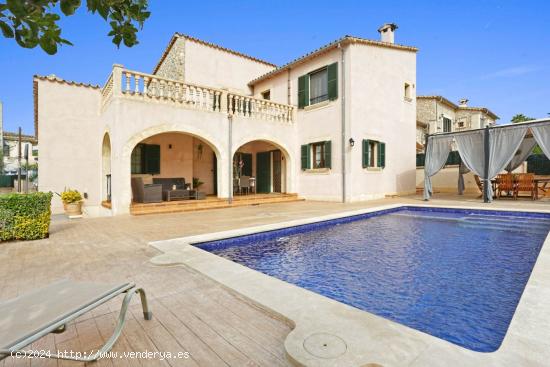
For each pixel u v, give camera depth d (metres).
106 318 2.46
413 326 2.78
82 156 11.49
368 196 13.24
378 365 1.68
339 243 6.21
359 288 3.76
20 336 1.34
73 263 4.03
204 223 7.41
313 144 14.17
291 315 2.35
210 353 1.94
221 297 2.86
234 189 15.70
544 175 15.20
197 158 14.65
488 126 10.98
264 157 16.48
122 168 9.25
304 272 4.41
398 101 14.84
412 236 6.82
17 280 3.38
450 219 8.98
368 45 13.22
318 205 11.55
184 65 14.06
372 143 13.77
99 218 8.51
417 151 20.70
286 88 15.11
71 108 11.36
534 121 10.02
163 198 11.34
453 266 4.59
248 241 6.15
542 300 2.55
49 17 1.37
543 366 1.65
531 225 7.77
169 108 10.22
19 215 5.45
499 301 3.32
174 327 2.29
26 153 13.52
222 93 11.67
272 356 1.90
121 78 9.25
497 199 12.54
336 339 1.97
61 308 1.64
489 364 1.67
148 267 3.84
